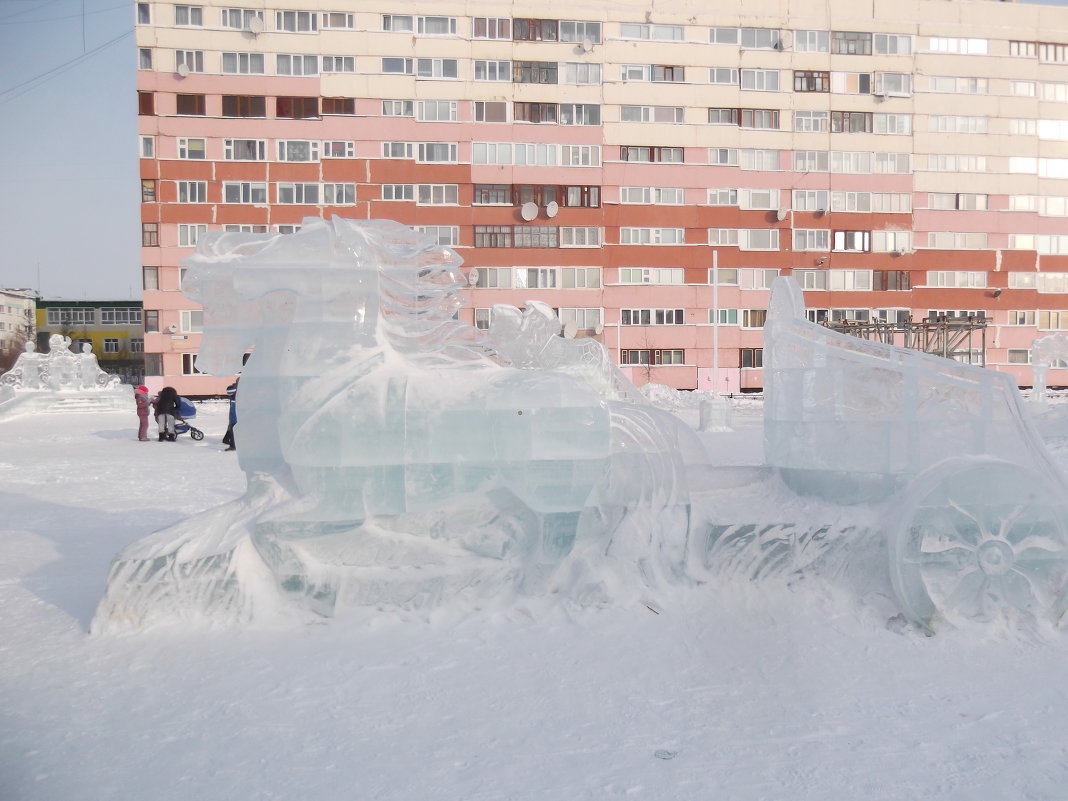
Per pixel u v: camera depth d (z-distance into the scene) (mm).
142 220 46969
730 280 51812
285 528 5184
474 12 48906
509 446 5312
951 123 53125
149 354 47188
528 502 5324
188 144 47125
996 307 53688
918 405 5664
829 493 5914
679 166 51062
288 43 47562
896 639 4961
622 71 50406
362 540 5336
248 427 5457
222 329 5500
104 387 35156
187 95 46969
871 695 4199
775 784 3326
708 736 3744
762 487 6387
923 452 5637
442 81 48750
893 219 52844
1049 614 5121
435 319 5848
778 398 6355
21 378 33875
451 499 5336
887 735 3766
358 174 48344
